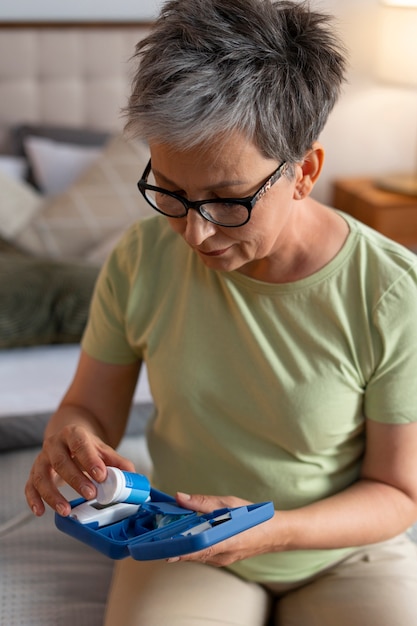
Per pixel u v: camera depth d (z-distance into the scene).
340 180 3.53
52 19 3.25
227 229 0.96
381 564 1.20
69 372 2.06
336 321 1.09
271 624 1.25
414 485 1.13
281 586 1.21
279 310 1.11
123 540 1.01
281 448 1.15
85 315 2.16
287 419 1.11
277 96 0.90
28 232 2.76
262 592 1.22
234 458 1.15
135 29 3.29
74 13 3.25
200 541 0.88
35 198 2.98
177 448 1.20
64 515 1.01
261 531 1.01
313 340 1.10
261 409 1.13
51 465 1.07
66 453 1.05
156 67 0.90
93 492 1.00
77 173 3.14
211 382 1.15
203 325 1.15
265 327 1.12
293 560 1.18
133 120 0.91
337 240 1.10
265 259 1.09
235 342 1.13
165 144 0.90
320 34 0.97
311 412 1.11
